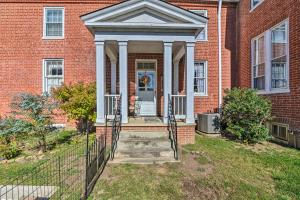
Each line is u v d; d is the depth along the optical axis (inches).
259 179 226.8
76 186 207.3
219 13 493.7
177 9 337.7
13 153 309.7
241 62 486.3
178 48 420.2
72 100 398.3
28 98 328.8
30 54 482.0
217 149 312.8
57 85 485.7
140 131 339.9
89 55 487.5
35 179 217.3
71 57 486.0
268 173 239.3
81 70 486.9
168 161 264.7
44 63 486.3
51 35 486.9
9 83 480.4
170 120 341.4
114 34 347.3
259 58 422.9
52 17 487.2
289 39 334.0
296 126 319.9
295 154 293.7
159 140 318.7
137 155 282.7
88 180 194.1
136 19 343.0
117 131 333.7
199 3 496.1
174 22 343.6
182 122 354.9
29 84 481.7
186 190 203.3
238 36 500.4
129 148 298.7
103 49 346.9
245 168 249.9
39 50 483.2
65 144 353.7
